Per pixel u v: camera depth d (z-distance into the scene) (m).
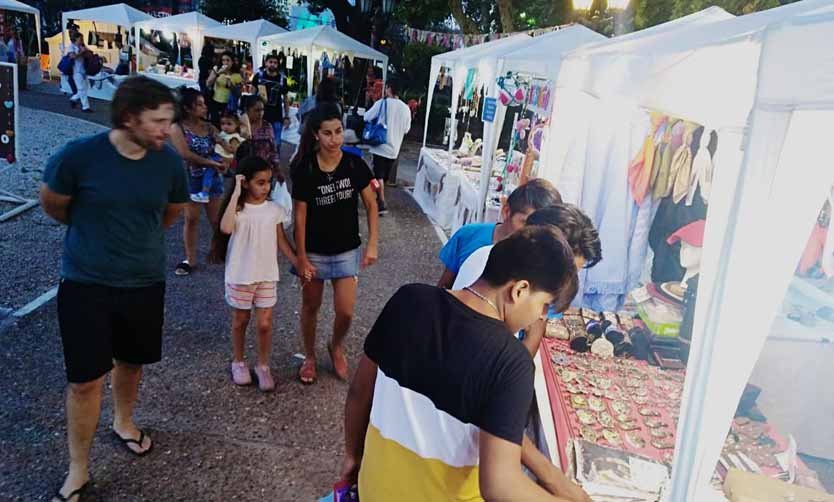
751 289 1.33
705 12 3.39
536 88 4.91
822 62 1.12
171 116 2.14
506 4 10.47
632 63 2.61
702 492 1.49
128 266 2.31
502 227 2.23
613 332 2.81
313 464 2.89
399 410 1.31
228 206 3.11
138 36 15.24
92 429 2.42
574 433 2.06
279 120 9.91
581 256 1.94
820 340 2.33
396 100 8.62
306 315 3.45
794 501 1.70
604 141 3.51
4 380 3.22
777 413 2.20
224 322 4.25
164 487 2.62
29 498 2.45
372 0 17.42
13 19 16.91
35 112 12.17
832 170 1.24
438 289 1.36
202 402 3.27
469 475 1.27
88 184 2.19
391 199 9.11
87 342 2.27
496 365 1.19
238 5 23.23
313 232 3.23
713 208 1.77
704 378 1.42
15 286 4.38
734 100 1.80
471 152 8.84
